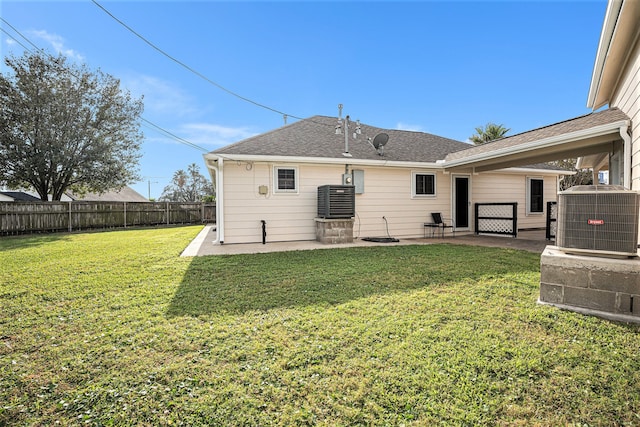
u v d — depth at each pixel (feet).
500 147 24.95
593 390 6.27
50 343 8.57
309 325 9.48
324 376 6.88
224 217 27.55
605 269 9.86
